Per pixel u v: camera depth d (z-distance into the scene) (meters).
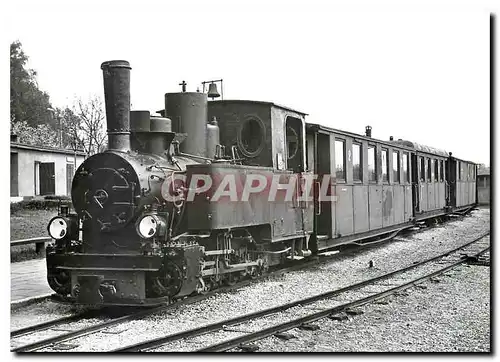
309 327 8.31
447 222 29.08
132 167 9.32
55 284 9.75
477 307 10.02
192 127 11.10
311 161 14.80
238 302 10.17
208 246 10.62
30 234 18.17
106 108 9.72
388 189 20.50
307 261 15.20
